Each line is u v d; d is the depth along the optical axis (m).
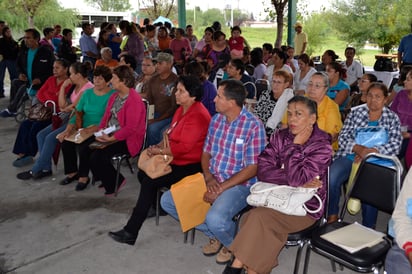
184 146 3.12
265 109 4.08
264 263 2.29
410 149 3.02
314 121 2.41
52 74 6.43
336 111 3.45
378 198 2.38
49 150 4.41
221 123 2.88
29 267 2.86
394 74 7.05
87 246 3.12
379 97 3.11
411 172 2.09
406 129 3.71
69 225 3.45
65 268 2.83
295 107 2.38
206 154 2.98
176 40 9.06
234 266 2.37
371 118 3.21
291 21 10.66
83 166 4.13
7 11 18.61
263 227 2.29
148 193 3.04
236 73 4.59
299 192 2.35
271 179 2.48
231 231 2.64
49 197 4.01
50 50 6.44
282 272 2.78
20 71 7.04
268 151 2.53
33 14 18.75
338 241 2.21
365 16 12.99
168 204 2.91
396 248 2.08
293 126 2.40
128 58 5.93
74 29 21.27
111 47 9.13
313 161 2.33
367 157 2.43
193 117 3.13
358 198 2.47
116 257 2.96
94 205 3.83
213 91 4.36
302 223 2.38
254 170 2.70
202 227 2.94
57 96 4.88
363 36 12.99
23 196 4.04
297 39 9.72
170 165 3.21
